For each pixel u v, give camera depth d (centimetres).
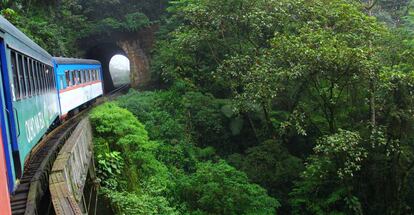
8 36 741
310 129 1931
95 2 3153
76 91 2136
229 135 2208
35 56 1059
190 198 1567
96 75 2870
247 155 1952
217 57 2283
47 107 1230
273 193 1775
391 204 1688
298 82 1689
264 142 1927
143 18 3203
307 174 1628
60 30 2828
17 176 695
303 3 1839
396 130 1605
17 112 730
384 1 2773
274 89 1684
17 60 805
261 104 1828
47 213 907
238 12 1925
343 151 1491
